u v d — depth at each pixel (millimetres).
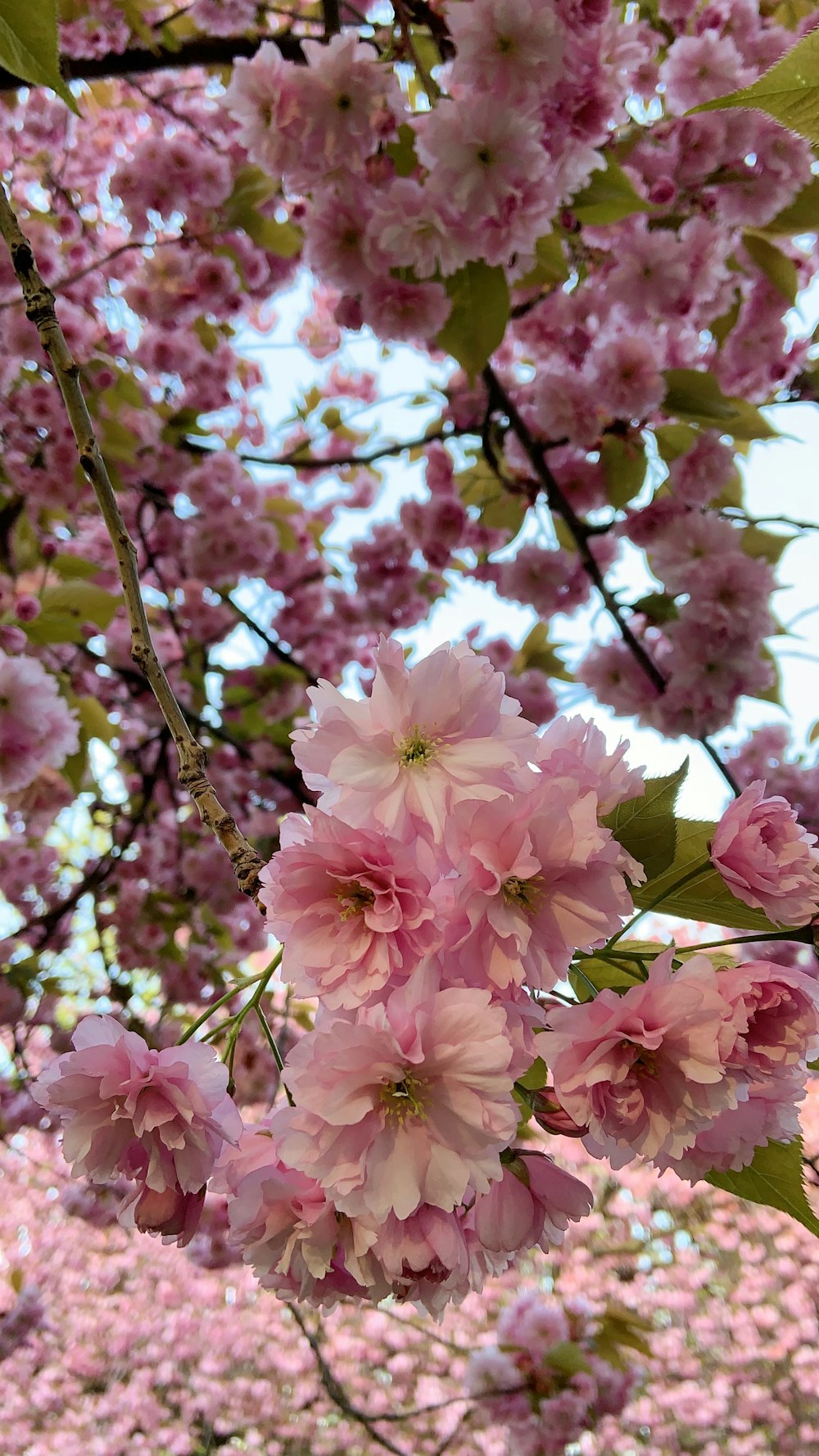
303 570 1279
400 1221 250
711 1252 2215
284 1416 1988
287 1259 262
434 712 271
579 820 263
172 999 1164
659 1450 1832
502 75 555
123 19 818
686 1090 262
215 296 956
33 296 372
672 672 834
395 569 1233
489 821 260
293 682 1226
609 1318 1065
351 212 623
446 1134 245
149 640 335
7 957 1039
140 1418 1909
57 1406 1872
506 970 255
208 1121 280
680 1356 2027
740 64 744
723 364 923
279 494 1432
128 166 903
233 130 1037
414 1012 250
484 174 571
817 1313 2080
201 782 308
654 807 298
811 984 276
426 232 596
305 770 277
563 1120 281
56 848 1205
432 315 655
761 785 308
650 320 814
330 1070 246
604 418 827
